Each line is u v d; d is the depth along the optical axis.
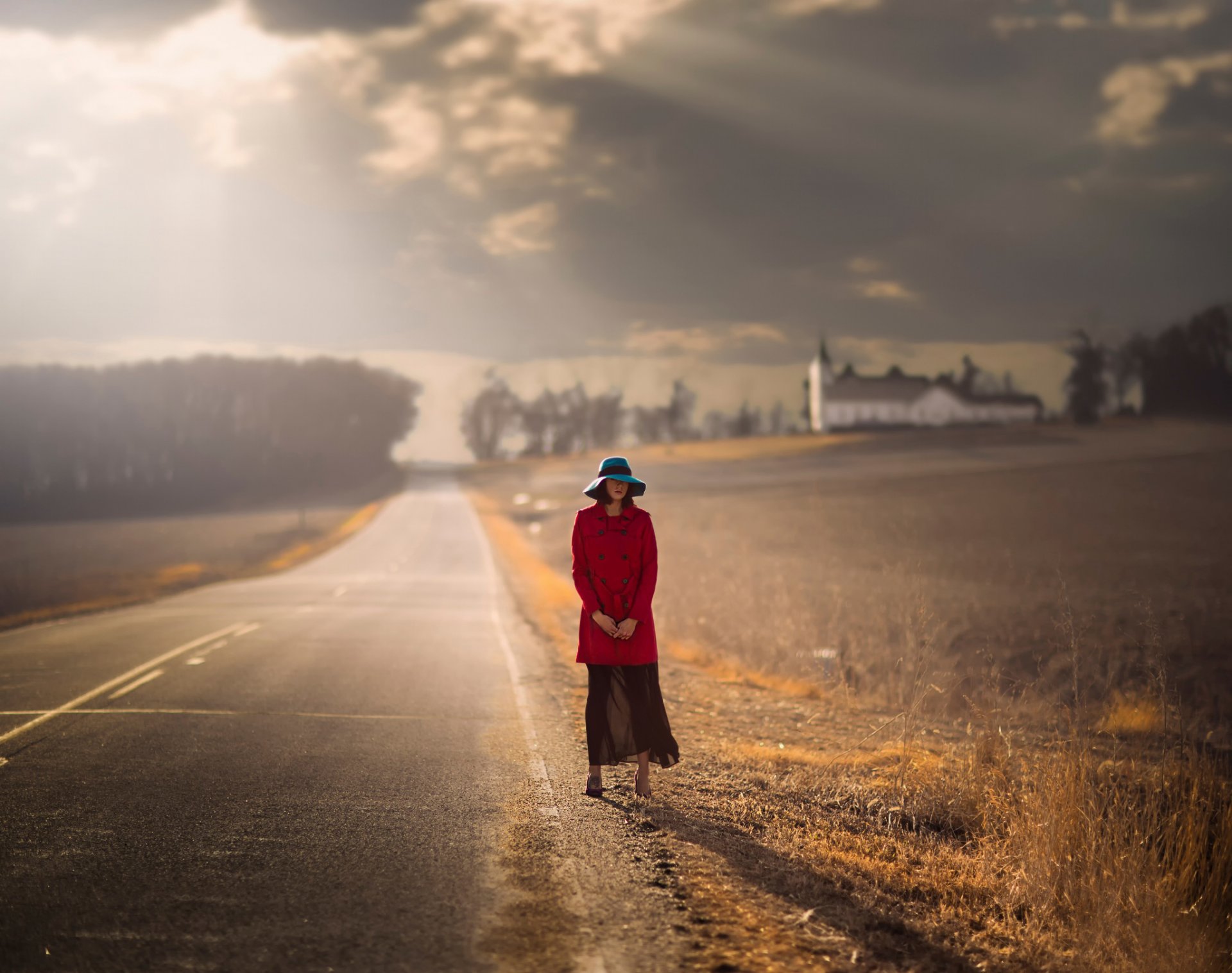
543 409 169.75
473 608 20.98
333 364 153.00
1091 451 94.31
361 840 4.87
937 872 4.81
